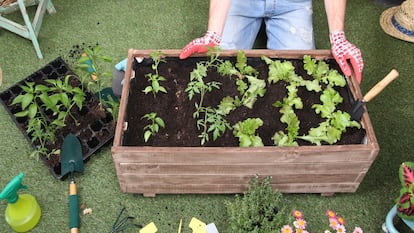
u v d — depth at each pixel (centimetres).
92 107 179
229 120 150
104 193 164
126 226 156
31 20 215
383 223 159
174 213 160
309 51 162
